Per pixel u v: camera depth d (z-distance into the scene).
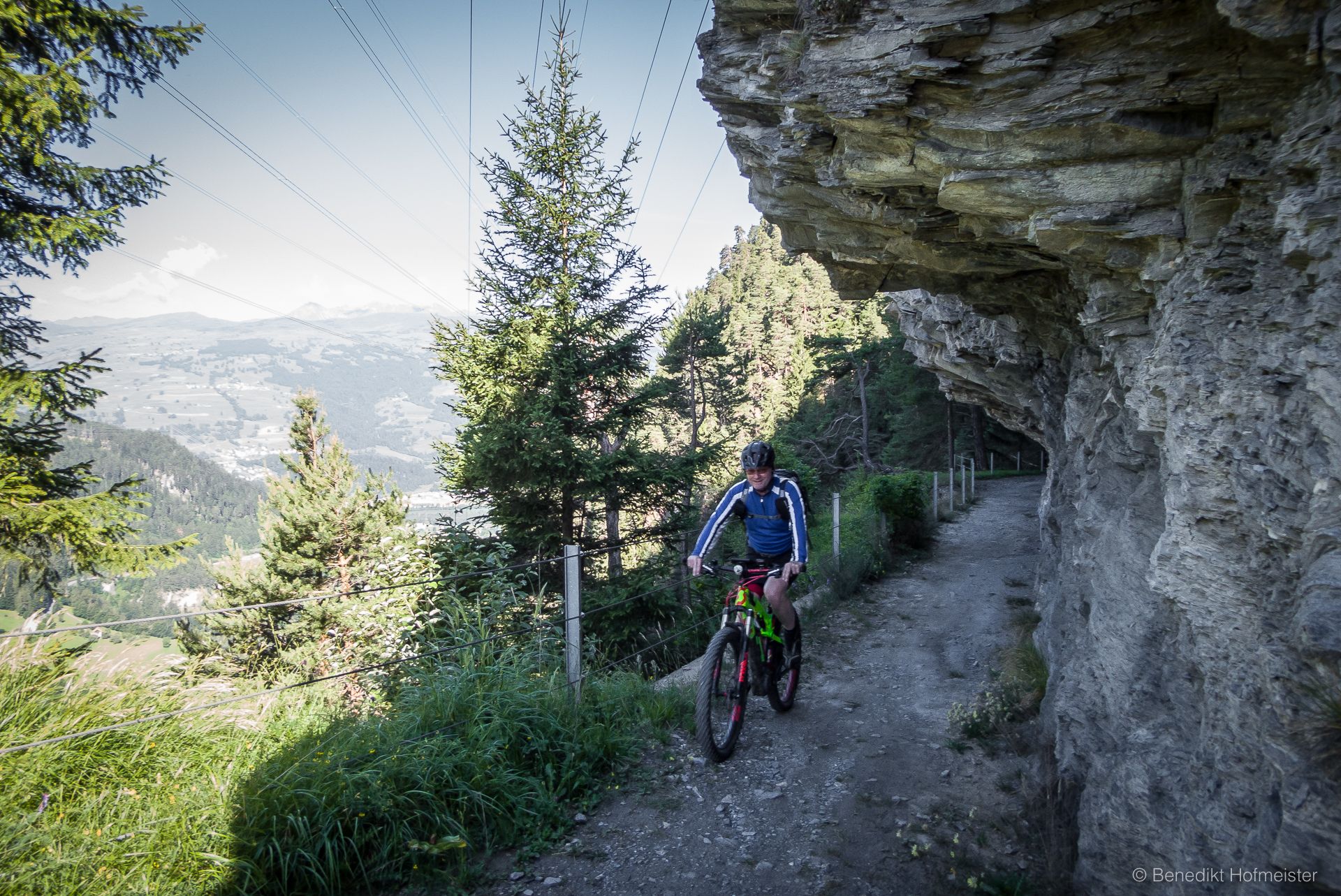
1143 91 3.10
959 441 40.25
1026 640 7.38
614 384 15.28
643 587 12.30
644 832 3.84
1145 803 2.80
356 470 16.00
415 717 4.09
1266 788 2.17
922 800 4.21
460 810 3.68
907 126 3.87
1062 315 5.91
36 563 7.07
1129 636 3.40
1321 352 2.25
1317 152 2.48
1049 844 3.48
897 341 37.75
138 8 7.50
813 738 5.10
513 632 5.43
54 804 3.15
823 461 40.09
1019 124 3.46
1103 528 4.06
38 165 7.07
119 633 4.32
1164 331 3.19
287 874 3.09
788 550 4.87
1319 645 1.83
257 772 3.46
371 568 10.73
